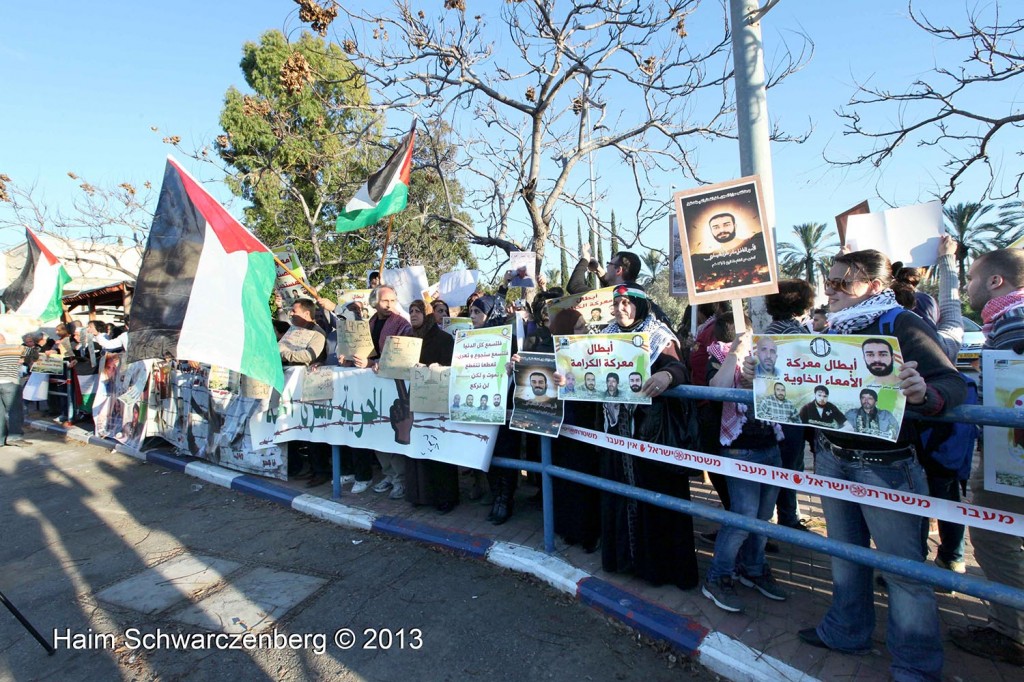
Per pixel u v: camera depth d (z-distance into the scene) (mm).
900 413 2105
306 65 8531
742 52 4191
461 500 4980
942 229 3764
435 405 4242
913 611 2314
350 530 4512
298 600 3455
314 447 5516
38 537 4688
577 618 3139
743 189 2748
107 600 3543
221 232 4285
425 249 15438
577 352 3348
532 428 3623
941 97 5082
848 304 2486
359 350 5133
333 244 16828
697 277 2885
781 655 2623
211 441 6355
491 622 3137
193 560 4090
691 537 3242
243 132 14789
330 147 11828
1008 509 2594
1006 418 1917
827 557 3723
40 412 11711
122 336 8742
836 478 2471
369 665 2809
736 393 2662
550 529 3740
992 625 2666
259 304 4324
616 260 3855
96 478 6465
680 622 2895
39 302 9109
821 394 2342
